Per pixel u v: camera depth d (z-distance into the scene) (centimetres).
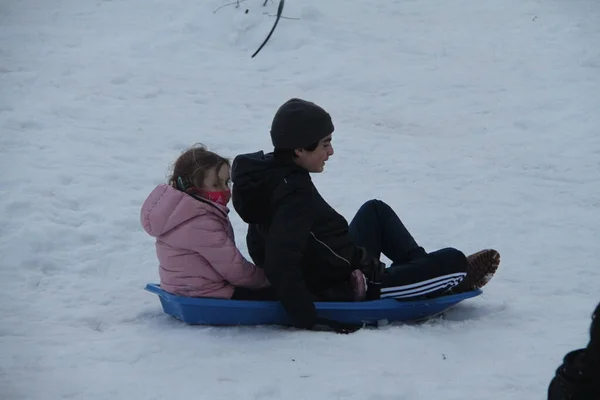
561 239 2295
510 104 3691
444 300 1642
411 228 2348
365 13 4766
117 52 3959
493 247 2228
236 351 1461
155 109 3325
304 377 1352
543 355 1464
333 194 2602
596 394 811
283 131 1527
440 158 3034
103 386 1308
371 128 3356
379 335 1529
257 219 1596
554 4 5156
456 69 4103
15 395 1273
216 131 3142
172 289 1605
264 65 3991
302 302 1512
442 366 1405
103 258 2053
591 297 1856
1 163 2634
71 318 1678
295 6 4516
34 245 2072
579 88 3888
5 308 1722
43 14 4484
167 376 1355
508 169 2956
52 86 3459
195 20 4319
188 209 1561
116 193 2480
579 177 2894
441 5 5044
